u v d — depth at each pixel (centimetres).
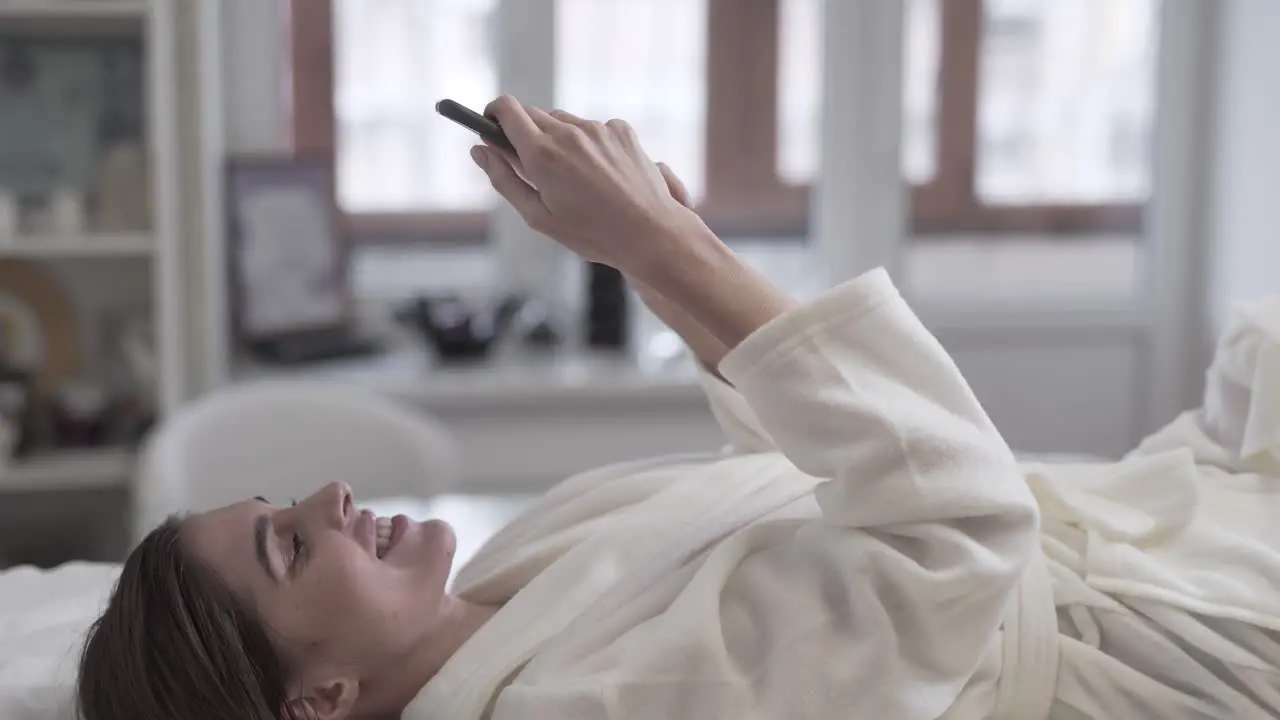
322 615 121
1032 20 303
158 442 217
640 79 308
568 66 306
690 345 140
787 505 125
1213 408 137
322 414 231
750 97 310
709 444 289
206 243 263
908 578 104
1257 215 285
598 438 285
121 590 123
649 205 107
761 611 109
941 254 308
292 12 297
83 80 274
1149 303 311
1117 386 313
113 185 264
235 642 119
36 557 286
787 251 316
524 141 106
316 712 123
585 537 130
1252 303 134
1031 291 310
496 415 282
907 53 301
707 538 121
